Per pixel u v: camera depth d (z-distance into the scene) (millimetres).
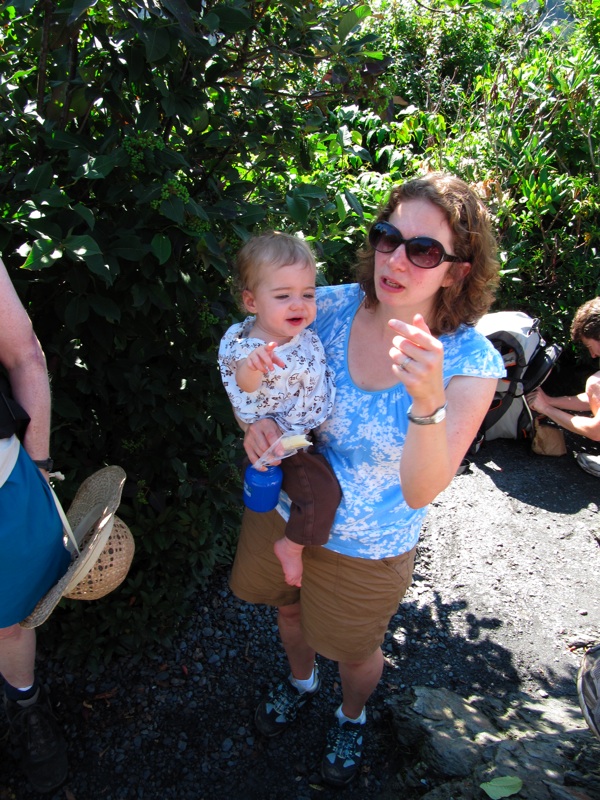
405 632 2865
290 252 1644
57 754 2109
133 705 2393
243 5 2172
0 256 2033
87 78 2207
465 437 1528
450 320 1588
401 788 2189
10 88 2205
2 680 2322
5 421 1597
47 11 2029
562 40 6293
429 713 2381
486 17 7086
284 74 2545
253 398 1736
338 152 3186
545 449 4176
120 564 1788
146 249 2025
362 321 1749
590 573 3277
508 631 2906
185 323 2408
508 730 2352
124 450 2535
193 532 2594
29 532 1660
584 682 2018
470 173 4652
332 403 1712
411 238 1479
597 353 3861
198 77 2268
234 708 2430
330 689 2527
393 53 6891
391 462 1656
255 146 2410
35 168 1909
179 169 2213
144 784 2154
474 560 3303
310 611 1904
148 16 2092
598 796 1964
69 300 2150
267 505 1777
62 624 2482
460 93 5824
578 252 4652
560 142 4973
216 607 2818
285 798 2154
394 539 1760
